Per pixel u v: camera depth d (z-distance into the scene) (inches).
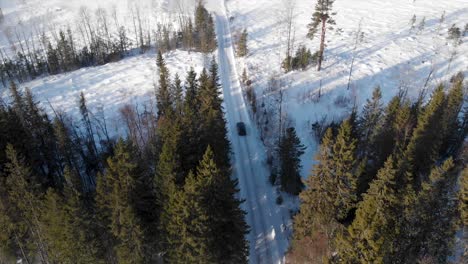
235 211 1311.5
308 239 1384.1
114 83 3041.3
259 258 1576.0
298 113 2422.5
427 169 1592.0
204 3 4909.0
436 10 3969.0
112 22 4835.1
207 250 1232.8
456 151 1934.1
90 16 4877.0
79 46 4210.1
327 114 2385.6
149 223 1368.1
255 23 4143.7
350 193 1288.1
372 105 1923.0
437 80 2603.3
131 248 1312.7
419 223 1261.1
